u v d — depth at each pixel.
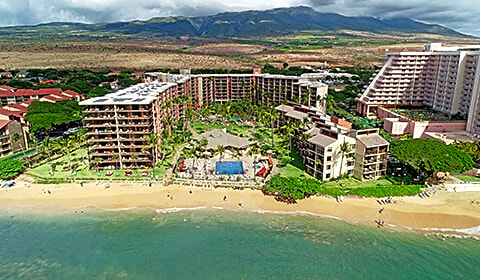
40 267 82.44
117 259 84.75
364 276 77.94
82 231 95.56
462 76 179.25
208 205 107.25
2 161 128.00
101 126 124.38
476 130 159.62
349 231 93.44
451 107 185.50
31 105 186.25
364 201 105.94
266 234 93.00
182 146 158.25
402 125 173.50
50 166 135.75
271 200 108.94
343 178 119.25
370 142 115.69
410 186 111.88
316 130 135.00
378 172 119.19
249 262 83.06
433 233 92.06
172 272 80.38
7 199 111.56
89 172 128.75
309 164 123.75
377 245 87.81
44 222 99.75
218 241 90.44
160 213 103.38
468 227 94.19
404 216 98.75
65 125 196.50
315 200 107.44
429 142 124.19
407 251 85.62
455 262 81.75
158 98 146.12
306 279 77.50
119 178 121.94
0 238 92.75
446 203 104.69
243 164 135.50
